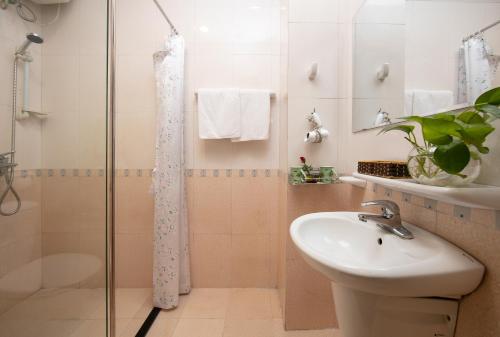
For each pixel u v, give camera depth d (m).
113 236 1.11
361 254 0.82
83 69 1.28
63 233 1.26
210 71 1.65
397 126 0.67
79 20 1.29
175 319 1.41
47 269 1.24
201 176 1.68
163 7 1.64
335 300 0.77
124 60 1.64
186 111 1.66
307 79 1.32
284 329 1.33
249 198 1.69
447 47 0.66
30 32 1.33
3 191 1.26
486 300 0.51
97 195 1.18
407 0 0.84
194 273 1.70
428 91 0.74
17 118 1.31
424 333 0.62
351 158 1.28
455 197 0.44
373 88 1.07
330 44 1.32
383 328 0.66
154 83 1.64
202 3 1.64
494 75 0.53
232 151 1.68
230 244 1.70
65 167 1.30
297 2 1.31
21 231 1.29
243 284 1.71
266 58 1.65
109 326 1.10
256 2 1.64
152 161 1.66
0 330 1.20
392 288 0.50
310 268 1.32
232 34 1.65
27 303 1.22
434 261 0.53
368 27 1.11
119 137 1.66
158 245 1.50
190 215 1.69
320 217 0.93
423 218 0.73
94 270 1.15
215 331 1.32
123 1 1.62
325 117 1.33
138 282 1.69
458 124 0.45
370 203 0.81
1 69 1.26
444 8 0.67
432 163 0.56
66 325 1.16
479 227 0.53
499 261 0.48
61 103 1.32
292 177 1.27
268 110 1.58
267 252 1.71
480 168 0.51
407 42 0.84
